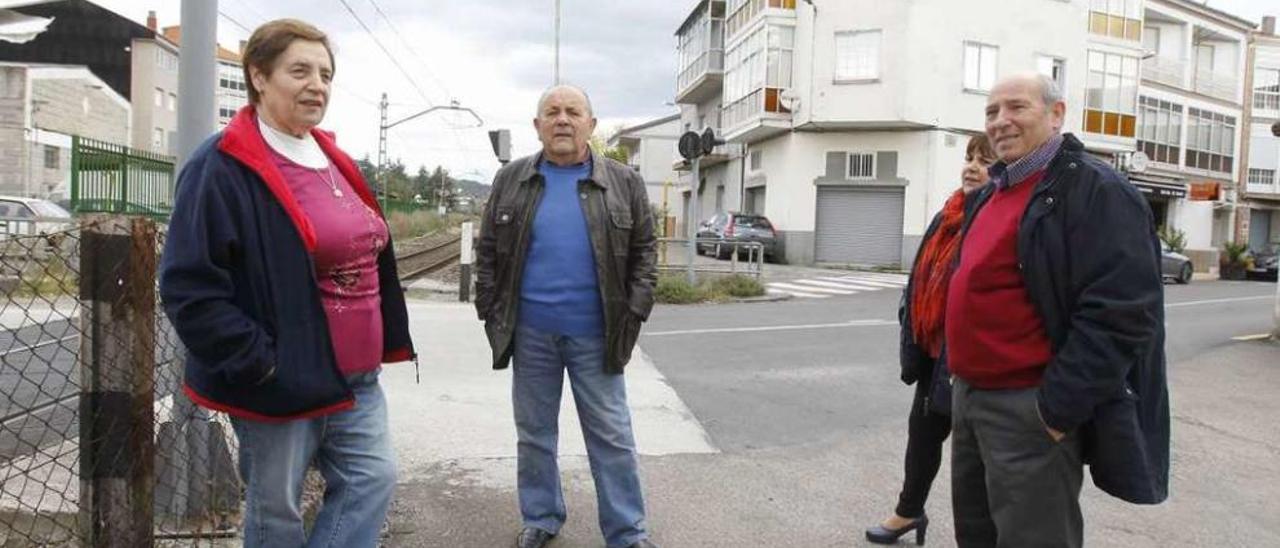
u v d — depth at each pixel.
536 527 4.06
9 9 42.69
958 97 27.38
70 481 3.75
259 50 2.61
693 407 6.88
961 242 3.18
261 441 2.61
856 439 6.09
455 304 13.47
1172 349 10.42
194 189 2.44
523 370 4.02
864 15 27.08
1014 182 2.94
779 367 8.77
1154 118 35.12
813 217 28.72
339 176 2.84
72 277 3.08
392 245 3.00
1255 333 12.05
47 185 34.97
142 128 44.88
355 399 2.76
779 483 5.07
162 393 3.60
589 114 3.95
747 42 30.92
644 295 3.96
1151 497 2.73
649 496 4.78
